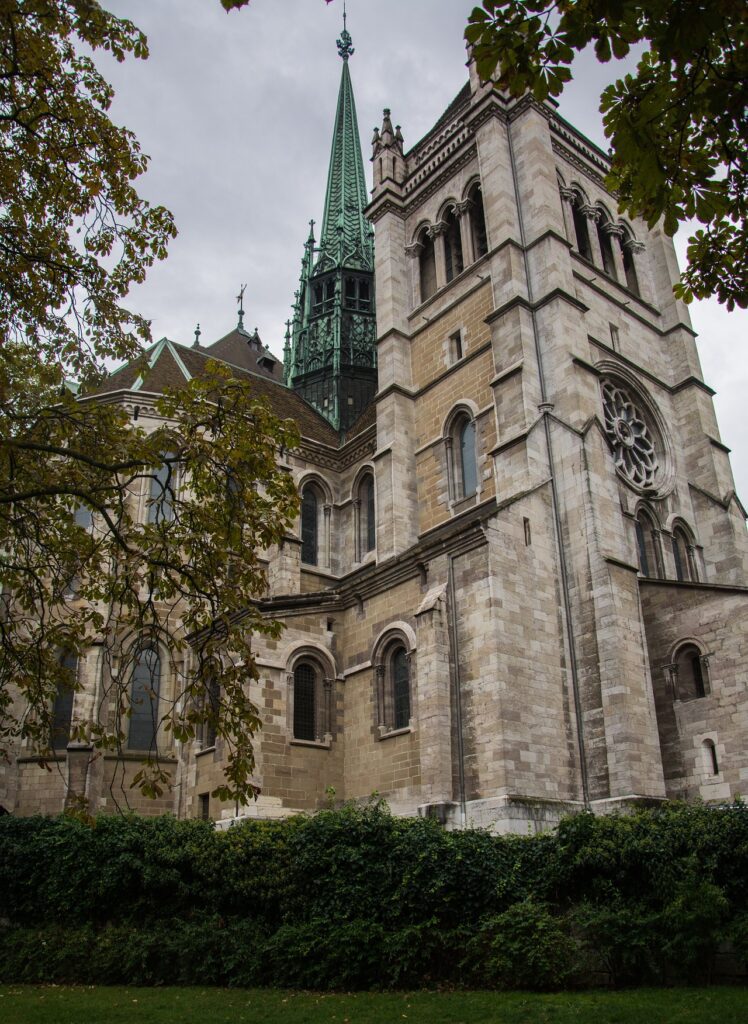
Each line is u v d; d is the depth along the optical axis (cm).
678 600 3247
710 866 1852
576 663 3175
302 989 2042
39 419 2050
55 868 2530
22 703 3747
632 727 2961
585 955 1867
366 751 3347
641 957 1814
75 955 2302
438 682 3012
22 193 2023
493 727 2869
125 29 1841
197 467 1952
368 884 2112
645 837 1964
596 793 2969
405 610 3372
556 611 3222
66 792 3584
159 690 3978
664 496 4181
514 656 2989
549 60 1146
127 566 1977
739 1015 1468
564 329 3788
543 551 3297
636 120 1264
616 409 4197
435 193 5009
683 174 1367
